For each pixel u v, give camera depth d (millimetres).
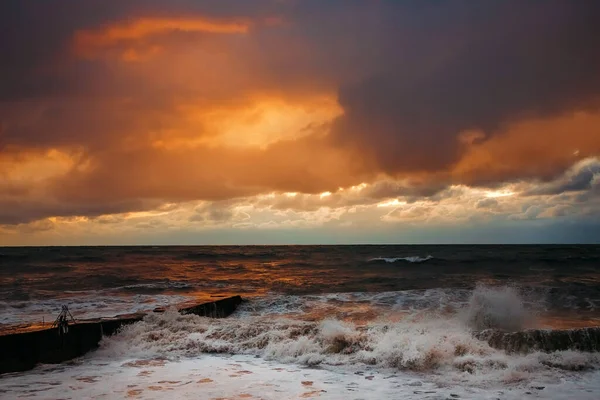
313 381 7508
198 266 47562
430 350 8727
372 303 18609
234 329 10898
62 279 31938
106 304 17344
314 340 9758
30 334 8562
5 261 53156
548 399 6605
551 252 65000
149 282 30141
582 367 8289
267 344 10000
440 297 19719
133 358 9289
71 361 9078
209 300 16766
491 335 9695
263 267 46062
